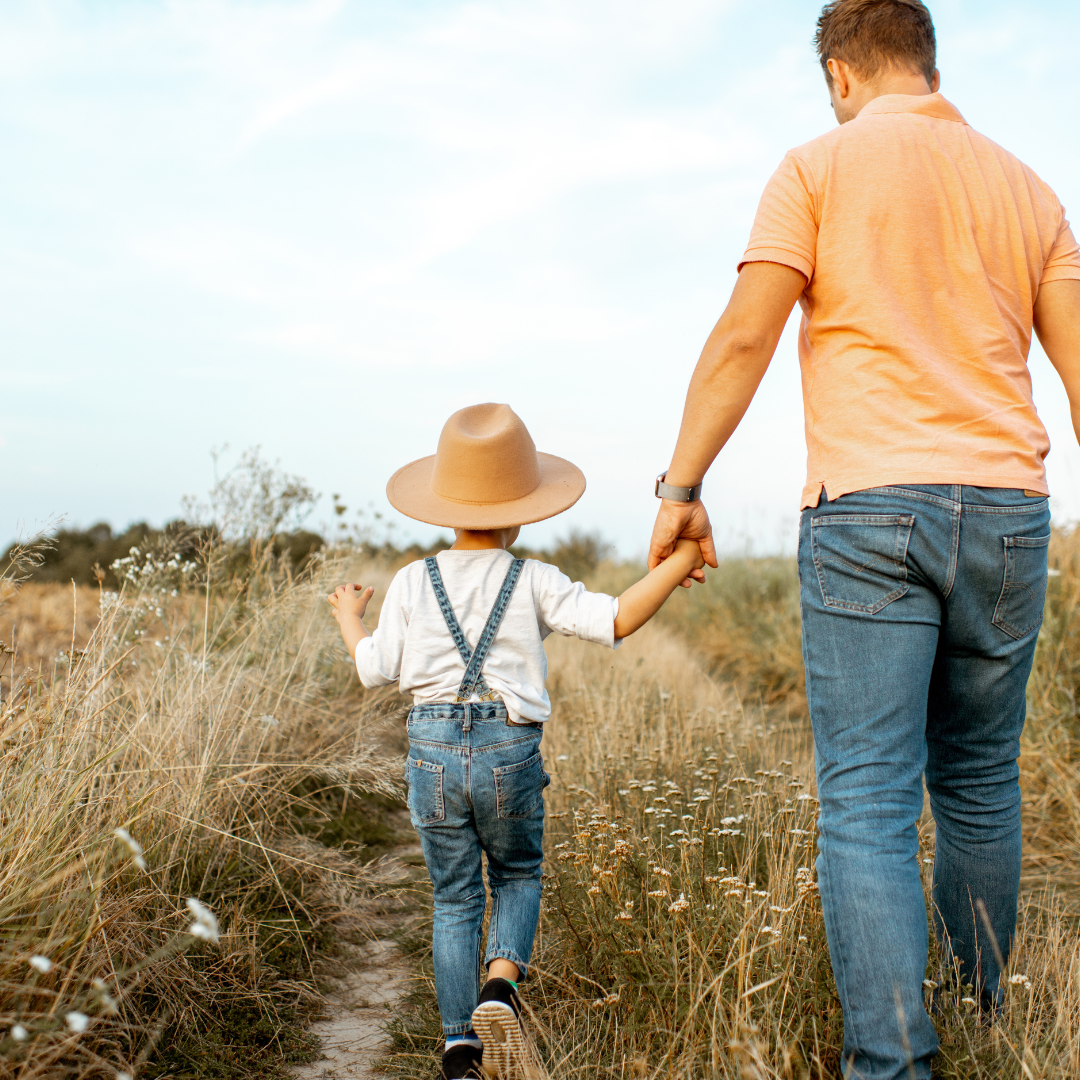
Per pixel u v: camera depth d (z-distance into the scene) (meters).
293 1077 2.19
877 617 1.82
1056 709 4.31
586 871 2.72
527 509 2.42
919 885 1.75
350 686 5.45
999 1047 1.94
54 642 4.78
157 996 2.31
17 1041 1.69
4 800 2.20
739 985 2.00
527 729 2.25
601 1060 2.07
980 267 1.90
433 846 2.24
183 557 5.09
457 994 2.15
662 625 10.06
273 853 3.23
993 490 1.80
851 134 1.96
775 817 3.06
